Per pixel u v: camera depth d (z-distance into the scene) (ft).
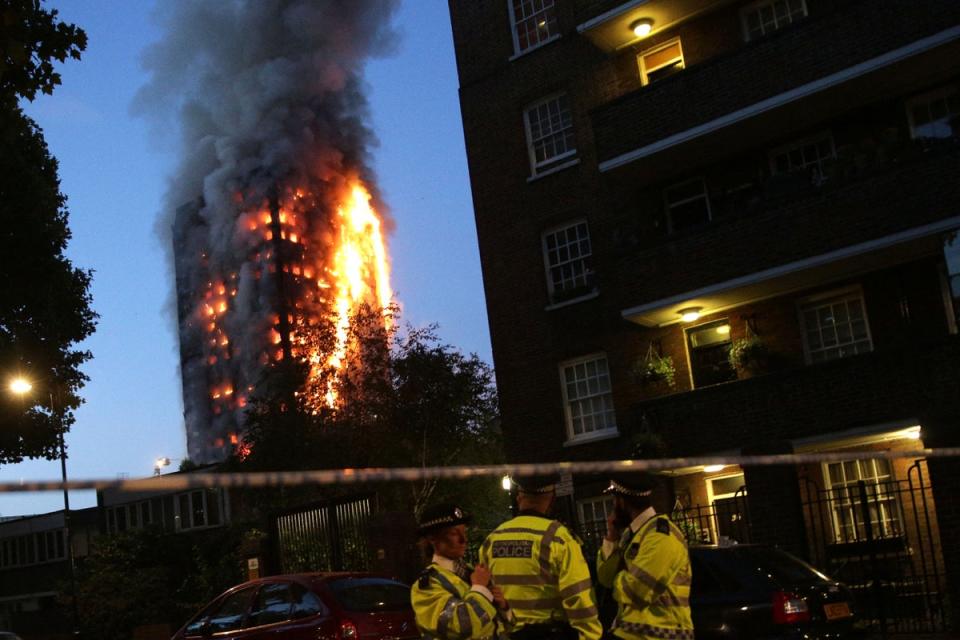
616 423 72.13
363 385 90.12
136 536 111.96
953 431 49.49
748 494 59.36
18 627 137.39
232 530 102.83
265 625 38.09
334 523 60.54
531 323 77.36
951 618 48.62
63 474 100.37
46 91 50.34
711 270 64.08
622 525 17.66
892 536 58.39
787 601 29.99
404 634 36.99
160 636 87.35
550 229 77.97
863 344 62.54
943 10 56.75
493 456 91.15
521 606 16.65
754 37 69.05
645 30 71.92
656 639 16.37
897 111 62.64
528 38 81.00
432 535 16.89
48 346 97.09
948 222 55.01
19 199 88.28
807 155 66.33
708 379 68.74
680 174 71.36
